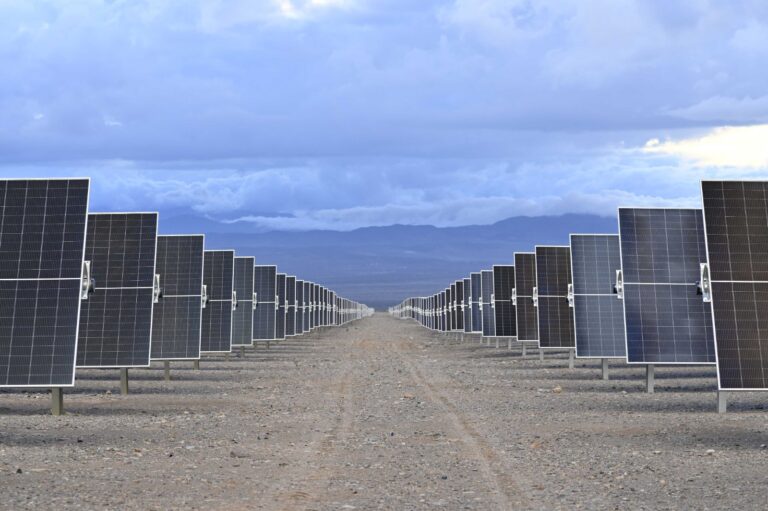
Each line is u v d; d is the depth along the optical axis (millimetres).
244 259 52875
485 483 14211
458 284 85188
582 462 16062
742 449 17375
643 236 28688
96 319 28375
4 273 21250
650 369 29875
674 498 12789
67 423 21484
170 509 12070
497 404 26719
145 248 28656
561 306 41938
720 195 21250
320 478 14633
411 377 37625
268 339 59594
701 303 28359
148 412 24312
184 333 34219
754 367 20391
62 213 21750
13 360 20656
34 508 11945
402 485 14047
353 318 189500
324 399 28469
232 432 20344
